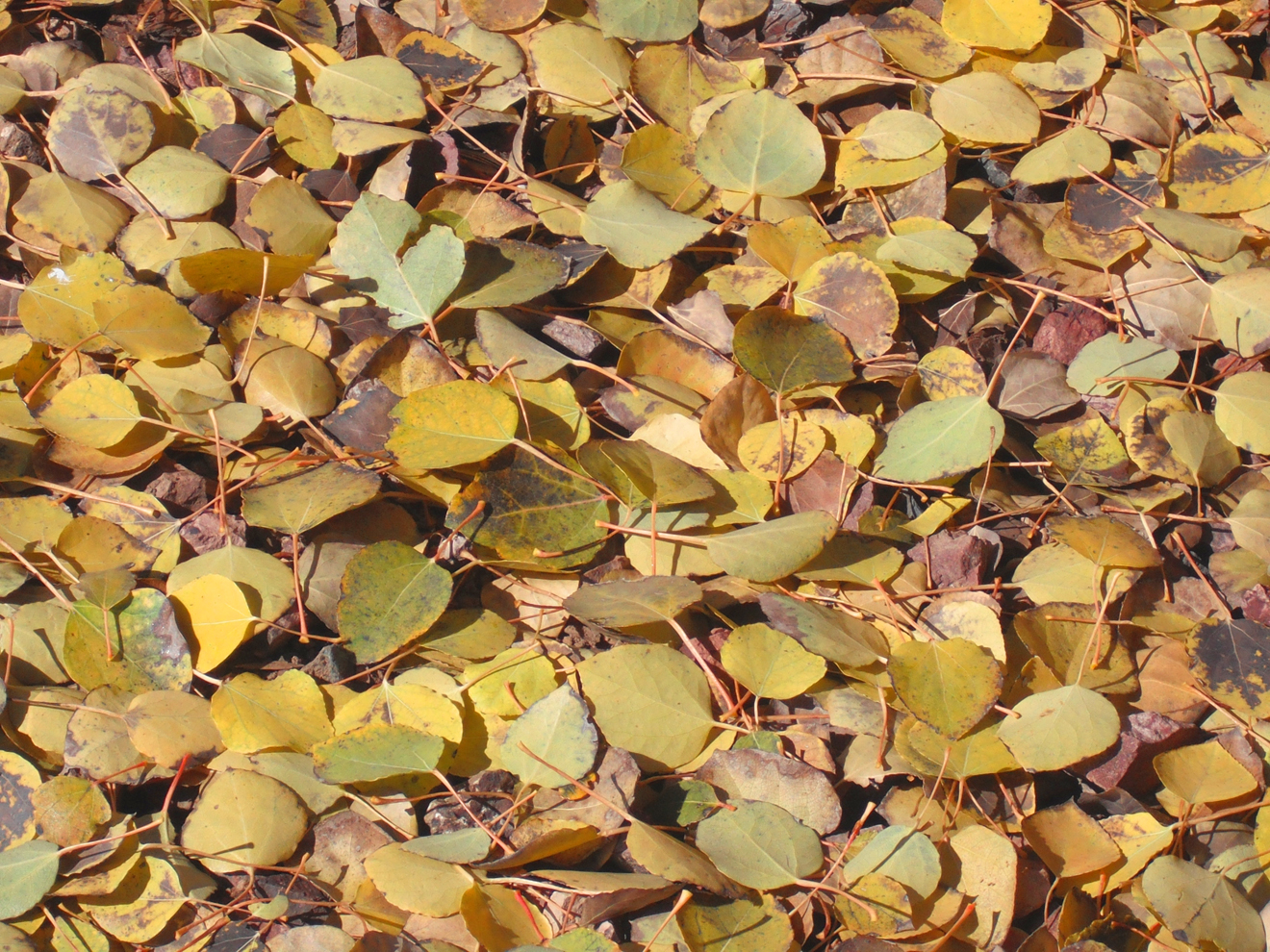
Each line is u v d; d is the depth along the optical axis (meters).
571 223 1.27
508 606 1.23
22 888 1.17
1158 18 1.33
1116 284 1.28
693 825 1.18
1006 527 1.24
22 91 1.31
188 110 1.32
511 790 1.19
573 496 1.22
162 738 1.19
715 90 1.31
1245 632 1.21
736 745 1.20
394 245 1.25
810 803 1.18
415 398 1.21
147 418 1.23
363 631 1.20
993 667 1.19
